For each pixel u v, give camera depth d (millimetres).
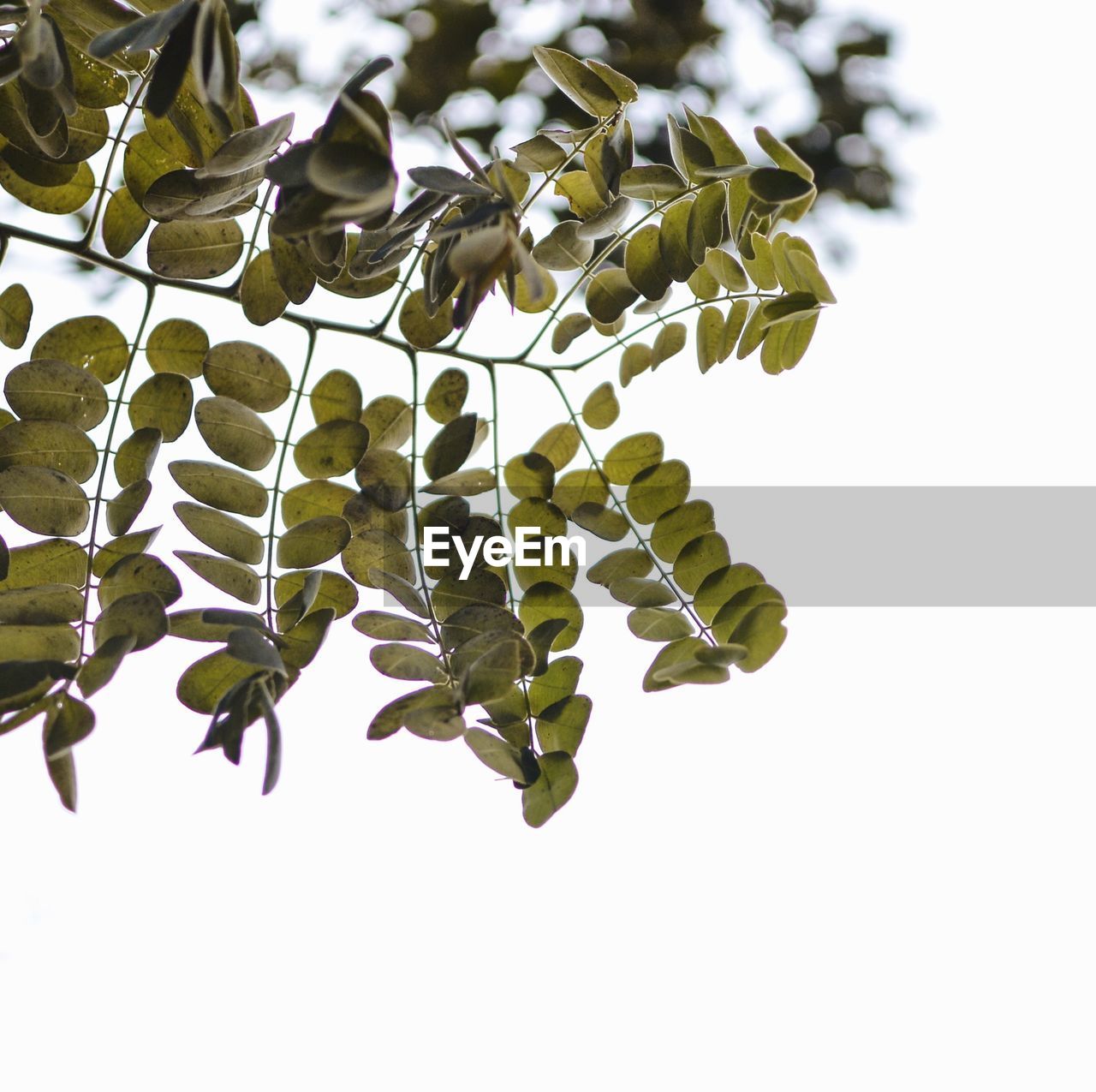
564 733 739
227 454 726
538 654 734
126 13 613
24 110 627
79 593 649
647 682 724
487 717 736
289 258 703
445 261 615
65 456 692
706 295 824
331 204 544
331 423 746
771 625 713
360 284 762
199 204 651
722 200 721
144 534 677
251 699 592
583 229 730
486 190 559
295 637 675
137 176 686
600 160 733
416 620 746
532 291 513
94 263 703
